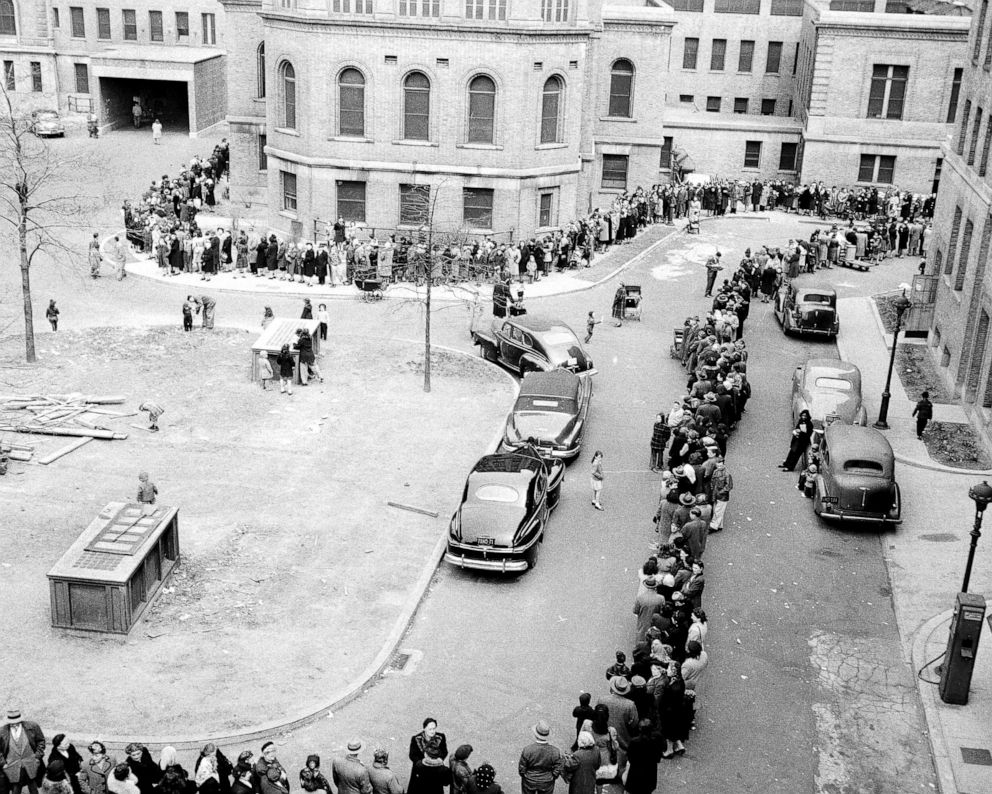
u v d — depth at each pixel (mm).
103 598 19172
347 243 42281
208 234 44156
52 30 70625
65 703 17500
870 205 55719
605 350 36781
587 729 15188
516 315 36594
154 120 69688
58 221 48281
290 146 45875
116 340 34781
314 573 21938
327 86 44000
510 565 21922
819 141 58031
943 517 25469
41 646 19062
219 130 69375
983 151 32312
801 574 22969
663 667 16875
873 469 24734
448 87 43750
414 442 28422
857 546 24250
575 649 19922
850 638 20703
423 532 23891
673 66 68812
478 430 29406
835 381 30422
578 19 44469
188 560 22125
